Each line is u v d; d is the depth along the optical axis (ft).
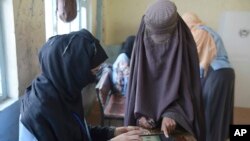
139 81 3.69
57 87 2.91
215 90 7.00
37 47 5.09
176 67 3.64
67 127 2.95
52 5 6.36
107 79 7.43
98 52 3.02
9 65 4.41
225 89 7.02
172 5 3.46
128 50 8.09
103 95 6.79
